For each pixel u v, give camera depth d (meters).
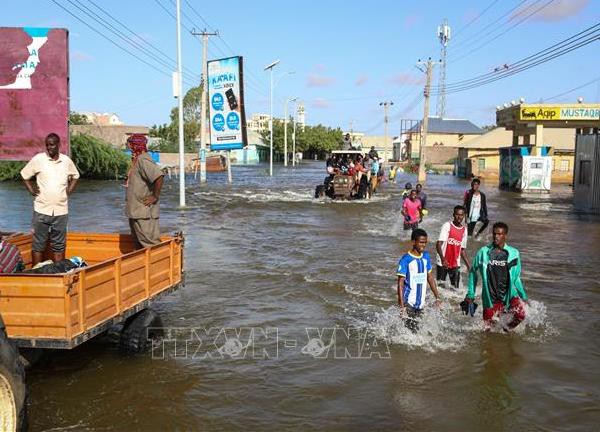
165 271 6.84
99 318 5.38
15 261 6.02
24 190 29.45
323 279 9.95
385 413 5.07
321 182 40.34
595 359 6.42
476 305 7.43
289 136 101.44
